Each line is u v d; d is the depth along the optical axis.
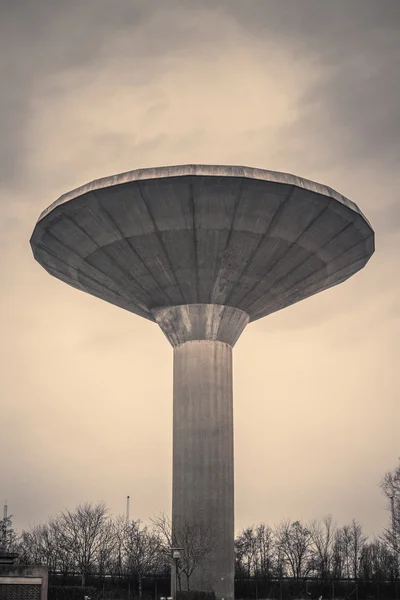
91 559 60.53
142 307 38.56
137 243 34.72
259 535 66.94
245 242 34.50
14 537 62.47
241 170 32.22
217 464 35.38
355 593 59.53
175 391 36.75
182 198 32.84
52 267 39.09
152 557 57.00
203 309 36.72
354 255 37.47
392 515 61.75
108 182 32.69
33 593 28.50
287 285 37.25
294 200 33.06
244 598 60.34
